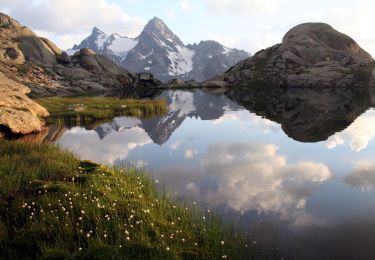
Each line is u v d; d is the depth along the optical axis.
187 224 12.80
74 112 48.06
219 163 24.42
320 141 31.61
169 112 57.66
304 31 141.50
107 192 14.55
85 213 12.61
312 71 117.75
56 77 116.50
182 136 36.28
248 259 11.26
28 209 13.10
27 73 106.75
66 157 20.98
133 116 50.56
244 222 14.29
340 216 14.94
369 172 21.75
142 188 16.31
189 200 16.75
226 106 66.44
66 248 10.74
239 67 146.62
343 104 61.81
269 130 38.59
